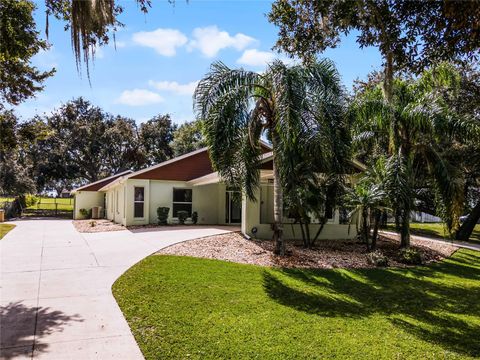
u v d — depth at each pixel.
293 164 9.32
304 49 6.80
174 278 7.50
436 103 11.31
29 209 38.44
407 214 11.70
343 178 11.22
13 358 4.01
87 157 37.97
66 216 32.44
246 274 8.14
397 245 13.09
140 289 6.70
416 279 8.70
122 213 19.33
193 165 19.62
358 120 11.60
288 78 8.59
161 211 18.28
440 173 11.36
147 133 39.62
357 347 4.58
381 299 6.89
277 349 4.42
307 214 12.05
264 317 5.52
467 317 5.96
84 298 6.18
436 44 4.46
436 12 4.26
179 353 4.22
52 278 7.45
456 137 11.02
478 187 19.05
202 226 17.89
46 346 4.33
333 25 5.81
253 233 13.15
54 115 36.47
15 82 8.77
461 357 4.40
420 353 4.48
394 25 4.85
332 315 5.80
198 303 6.04
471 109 16.12
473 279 9.02
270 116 9.78
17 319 5.19
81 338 4.57
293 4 6.51
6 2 6.12
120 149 38.62
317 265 9.49
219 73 9.34
